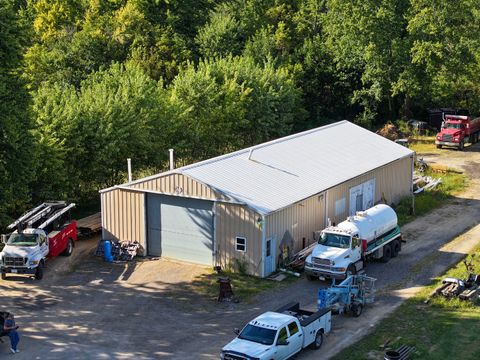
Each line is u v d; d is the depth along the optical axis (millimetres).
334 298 29375
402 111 81750
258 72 67375
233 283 34000
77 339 27609
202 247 36562
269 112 65562
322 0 91562
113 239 39031
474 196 52406
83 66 73125
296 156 43250
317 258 33188
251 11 88938
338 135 49688
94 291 33281
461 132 69250
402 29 74688
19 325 29047
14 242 34875
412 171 50625
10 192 38562
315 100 82500
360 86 81938
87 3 87938
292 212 36656
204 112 58281
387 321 29172
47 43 79625
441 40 73000
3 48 38312
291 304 27797
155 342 27266
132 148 49250
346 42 77188
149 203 37875
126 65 61438
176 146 54000
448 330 27984
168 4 84812
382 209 37719
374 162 45875
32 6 89188
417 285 33688
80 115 46094
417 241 41250
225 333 28125
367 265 36844
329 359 25469
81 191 50500
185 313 30422
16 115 38688
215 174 37094
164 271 35875
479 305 30984
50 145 42375
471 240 41250
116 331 28438
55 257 38406
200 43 81562
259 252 34562
